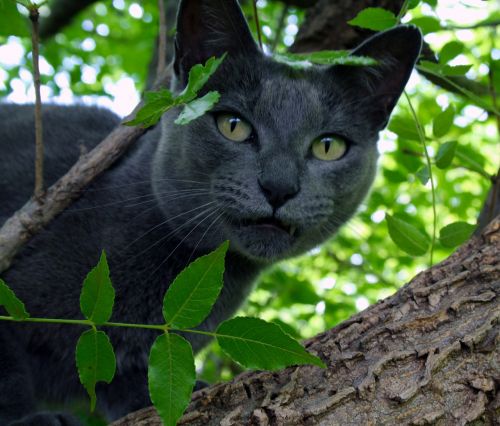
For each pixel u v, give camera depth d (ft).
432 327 0.92
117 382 1.22
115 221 1.22
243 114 1.17
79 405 1.29
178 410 0.78
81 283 1.17
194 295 0.78
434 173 2.03
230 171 1.14
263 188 1.11
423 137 1.17
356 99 1.23
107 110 1.56
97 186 1.26
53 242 1.19
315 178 1.16
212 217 1.18
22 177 1.31
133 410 1.15
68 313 1.16
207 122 1.18
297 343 0.79
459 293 0.95
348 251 1.99
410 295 0.96
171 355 0.79
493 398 0.87
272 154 1.13
